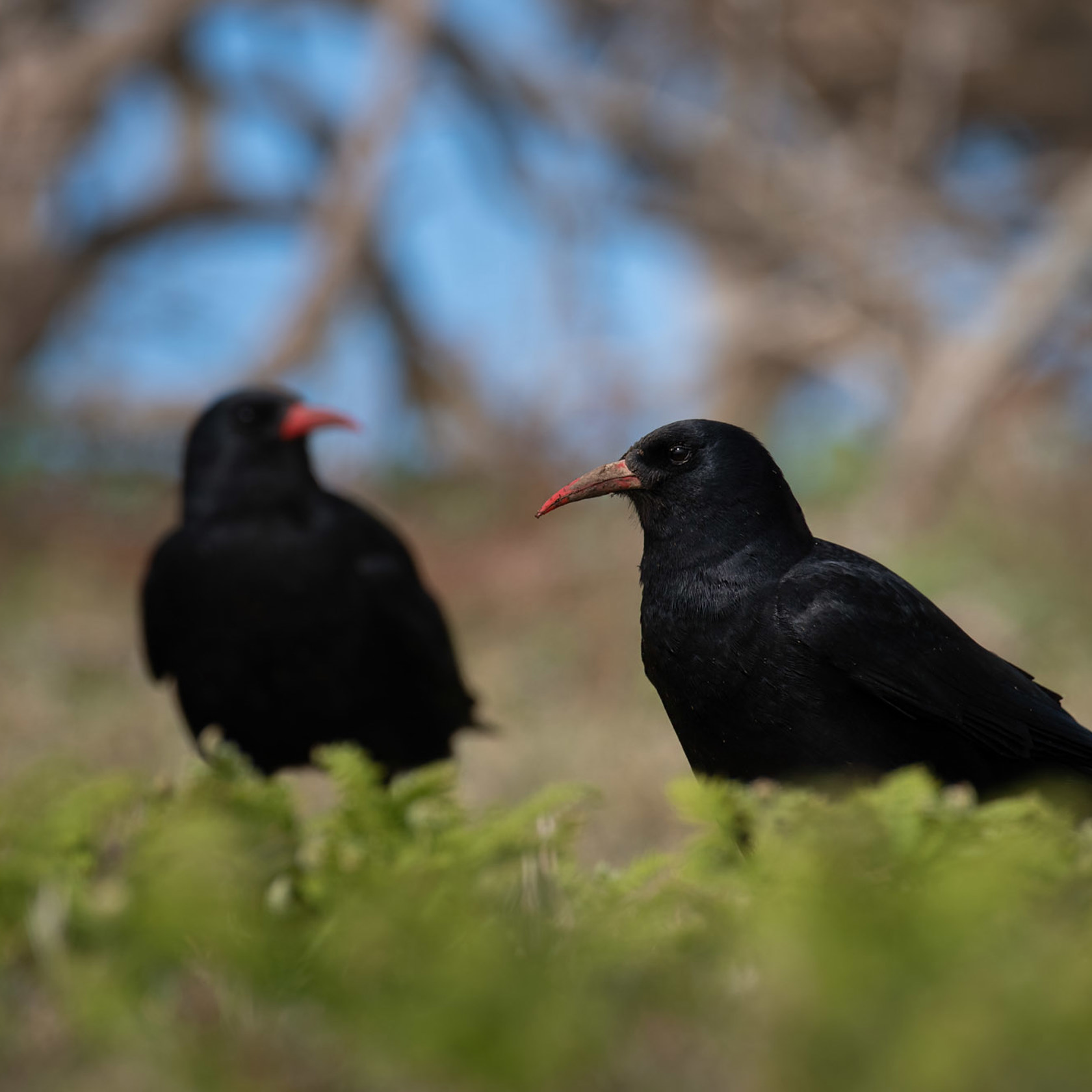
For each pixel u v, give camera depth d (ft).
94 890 13.35
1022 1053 9.31
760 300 113.19
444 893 13.30
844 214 104.99
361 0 120.57
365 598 30.48
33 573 81.15
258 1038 10.76
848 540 76.74
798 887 11.79
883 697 20.36
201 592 29.91
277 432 30.01
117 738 52.21
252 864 14.03
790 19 111.45
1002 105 117.19
